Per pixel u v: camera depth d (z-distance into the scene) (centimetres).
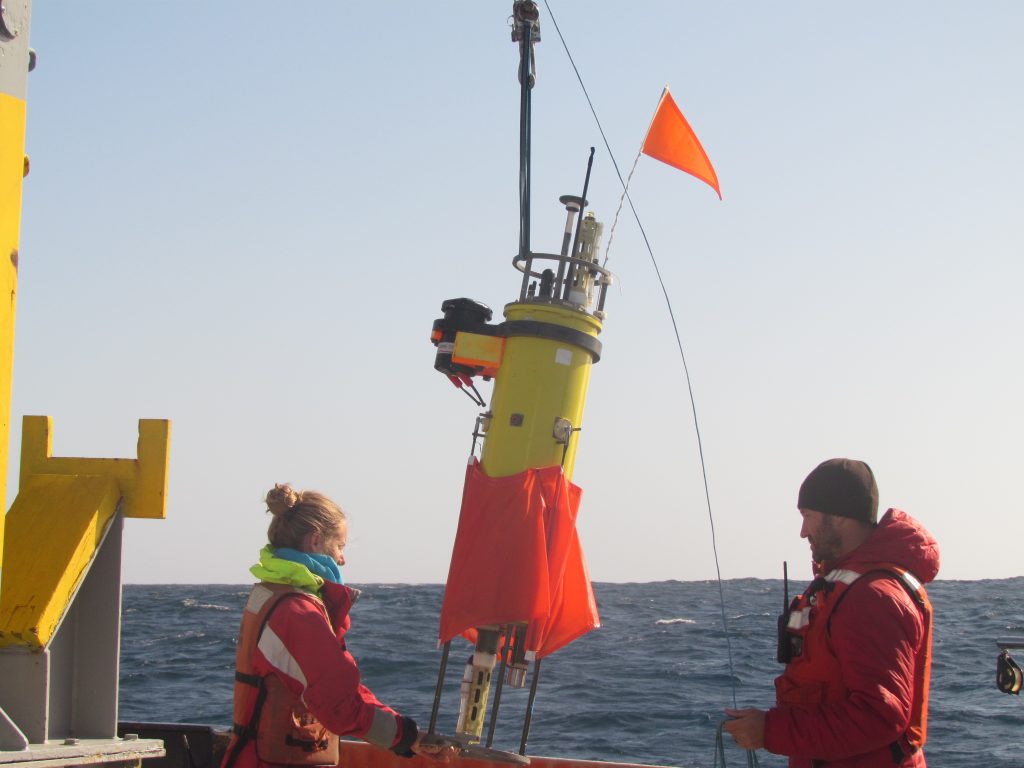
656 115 448
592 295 405
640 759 1205
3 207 296
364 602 5228
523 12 420
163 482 336
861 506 320
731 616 4138
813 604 314
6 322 296
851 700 291
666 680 1914
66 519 319
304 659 332
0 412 293
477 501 376
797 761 315
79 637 328
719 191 454
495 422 390
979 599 5312
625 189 416
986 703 1588
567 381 391
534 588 363
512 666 370
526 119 416
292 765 339
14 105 301
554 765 500
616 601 5722
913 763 304
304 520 354
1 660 299
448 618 366
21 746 285
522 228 405
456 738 363
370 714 339
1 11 294
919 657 305
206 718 1434
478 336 399
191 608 4972
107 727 324
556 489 376
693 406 475
